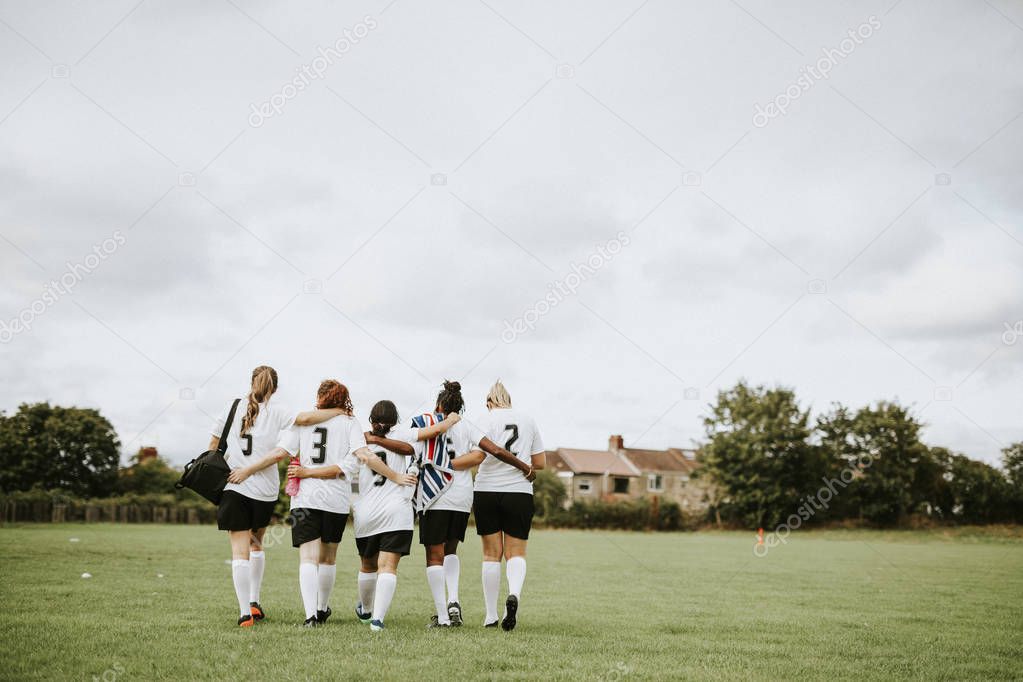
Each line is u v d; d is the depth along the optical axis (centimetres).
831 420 5331
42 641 589
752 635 744
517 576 734
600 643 654
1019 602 1109
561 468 7594
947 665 617
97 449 6419
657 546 2967
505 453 739
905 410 5234
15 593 875
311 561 696
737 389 5469
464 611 879
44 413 6475
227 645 582
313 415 709
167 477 6594
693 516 5438
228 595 915
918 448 5166
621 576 1450
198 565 1345
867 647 690
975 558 2384
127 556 1516
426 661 539
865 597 1140
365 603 747
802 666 588
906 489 5138
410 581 1213
